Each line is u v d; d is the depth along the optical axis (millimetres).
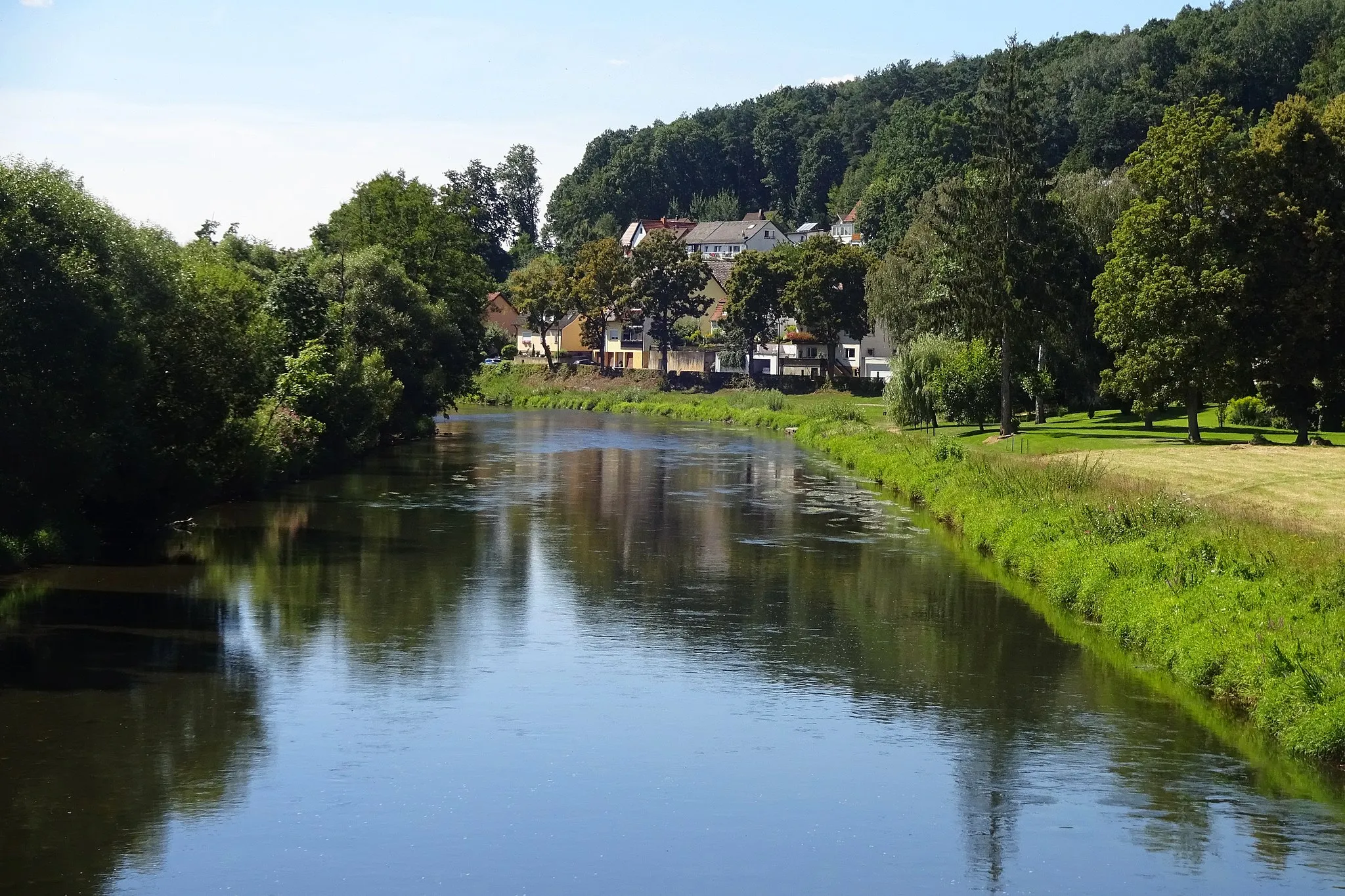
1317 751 21406
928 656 28578
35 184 33531
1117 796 20328
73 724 22688
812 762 21734
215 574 36062
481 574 37375
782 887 17016
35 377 30844
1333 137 65438
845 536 45438
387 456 72812
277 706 24109
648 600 34219
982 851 18219
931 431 80375
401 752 21797
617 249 153125
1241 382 63688
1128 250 65188
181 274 40906
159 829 18375
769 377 132250
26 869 16969
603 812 19422
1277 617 25578
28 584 33906
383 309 79062
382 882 16938
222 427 44531
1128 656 28609
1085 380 80625
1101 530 35281
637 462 72000
